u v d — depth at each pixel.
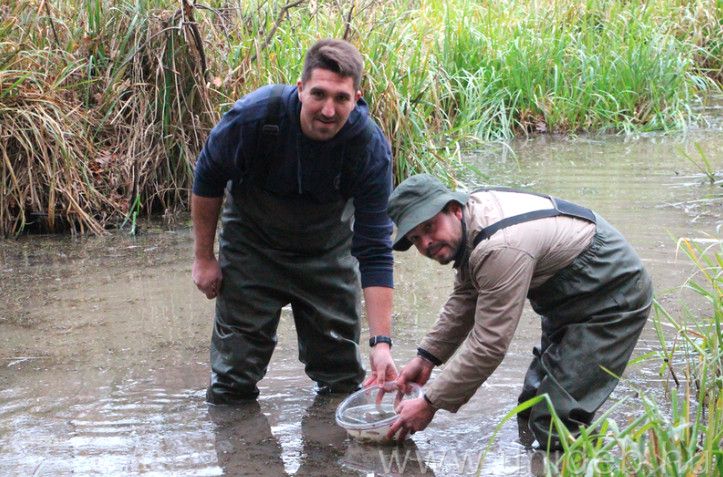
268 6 7.87
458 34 10.13
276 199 3.77
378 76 7.41
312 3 7.91
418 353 3.75
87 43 7.47
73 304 5.42
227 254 3.94
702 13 12.16
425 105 8.50
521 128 9.91
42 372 4.50
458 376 3.40
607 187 7.47
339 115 3.47
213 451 3.66
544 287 3.53
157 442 3.75
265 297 3.98
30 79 7.03
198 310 5.30
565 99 9.97
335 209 3.85
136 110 7.39
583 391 3.53
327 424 3.91
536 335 4.80
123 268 6.05
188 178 7.39
